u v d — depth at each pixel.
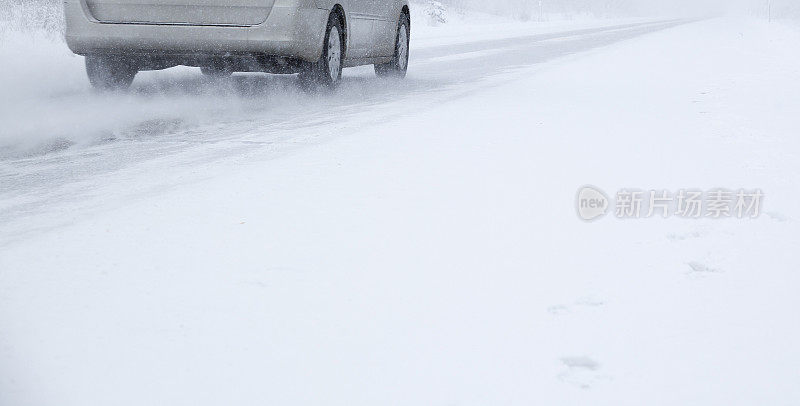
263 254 5.34
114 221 6.11
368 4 15.73
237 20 12.54
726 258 5.41
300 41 12.85
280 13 12.55
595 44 33.31
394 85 16.22
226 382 3.59
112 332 4.11
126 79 14.11
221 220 6.12
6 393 3.47
